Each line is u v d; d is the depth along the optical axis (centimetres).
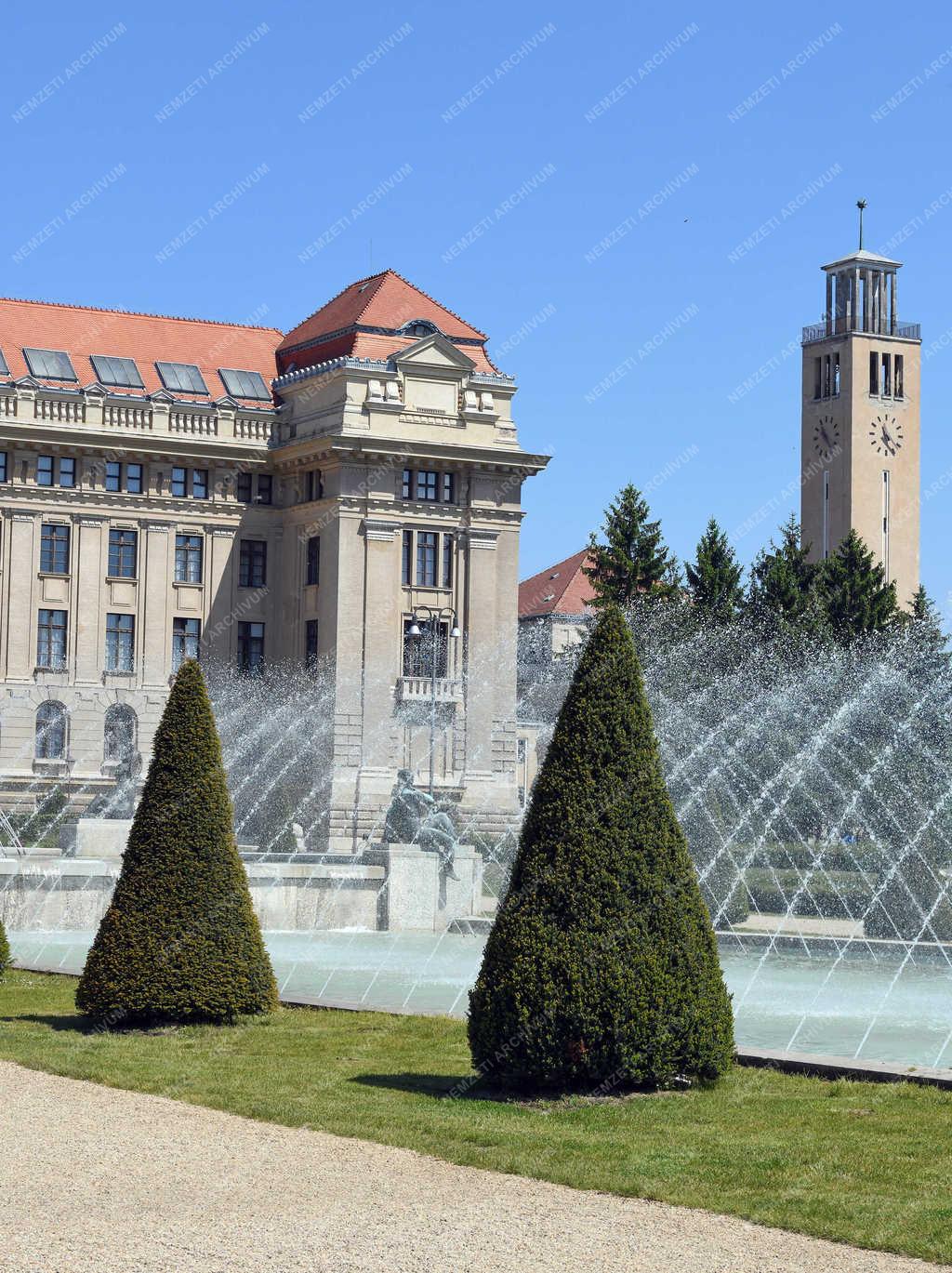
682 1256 1395
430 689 9762
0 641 9575
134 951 2622
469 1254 1388
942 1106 1991
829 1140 1816
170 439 9856
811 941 4491
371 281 10569
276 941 4534
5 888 4478
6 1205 1526
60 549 9756
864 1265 1385
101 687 9738
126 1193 1576
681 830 2162
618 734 2148
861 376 15812
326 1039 2519
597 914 2086
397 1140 1811
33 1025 2683
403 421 9881
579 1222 1496
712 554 11138
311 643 9988
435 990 3378
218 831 2694
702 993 2117
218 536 10088
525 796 10238
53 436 9588
